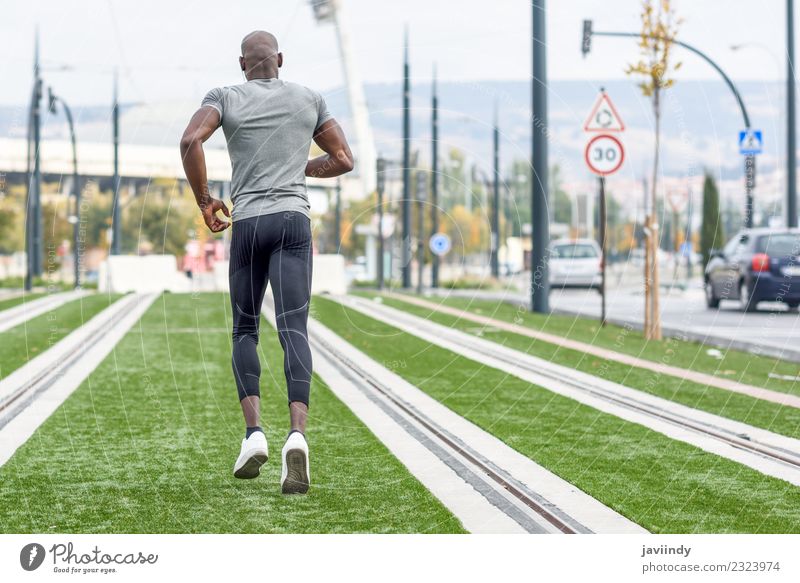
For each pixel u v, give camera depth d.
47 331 20.28
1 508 6.38
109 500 6.57
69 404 10.54
